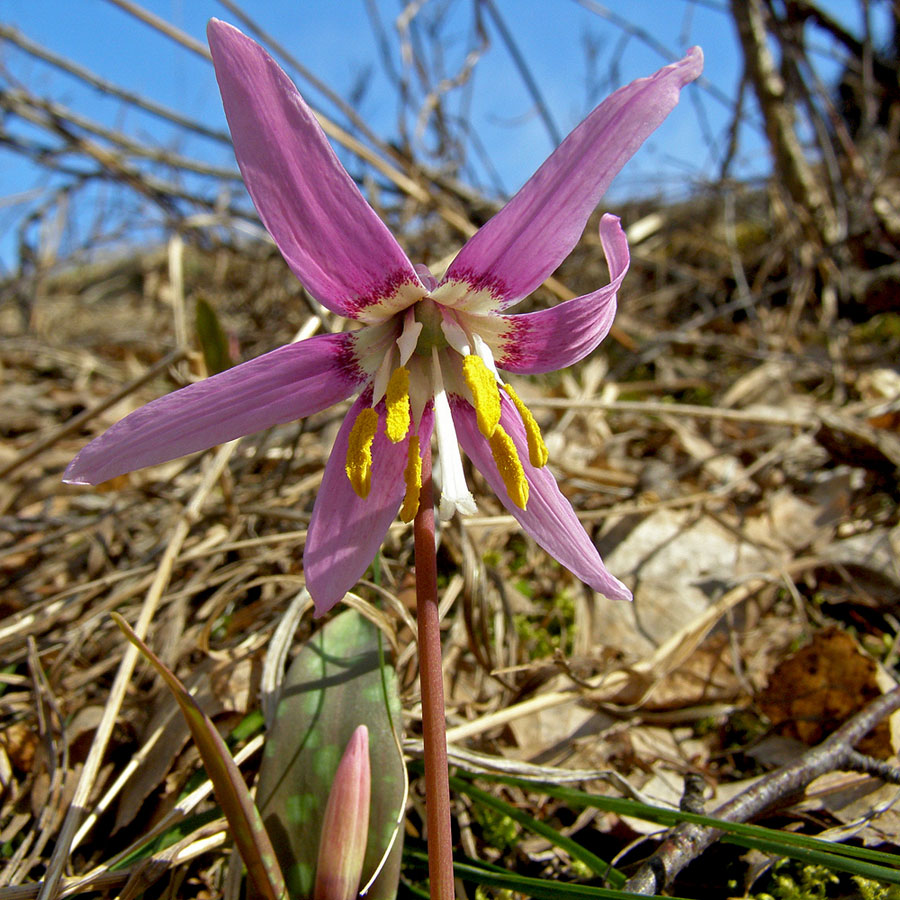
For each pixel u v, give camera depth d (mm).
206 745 89
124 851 121
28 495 251
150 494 214
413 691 153
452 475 111
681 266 447
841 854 109
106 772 145
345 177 101
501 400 123
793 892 126
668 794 151
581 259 430
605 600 199
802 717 161
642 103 101
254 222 466
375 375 119
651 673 173
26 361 393
